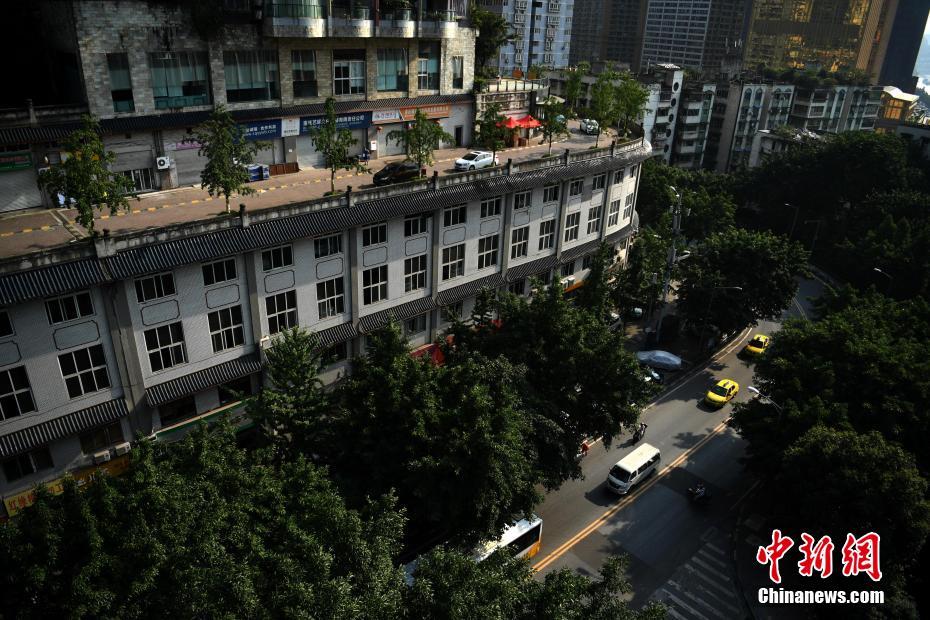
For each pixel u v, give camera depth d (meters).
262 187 43.72
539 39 140.00
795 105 122.12
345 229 38.44
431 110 55.72
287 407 29.28
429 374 29.89
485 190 44.78
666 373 57.28
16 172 36.44
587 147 62.62
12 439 29.45
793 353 40.66
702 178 96.25
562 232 54.06
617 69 115.06
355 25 47.00
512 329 36.47
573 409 35.19
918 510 29.28
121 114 38.91
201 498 22.22
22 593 19.00
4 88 42.03
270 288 36.38
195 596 19.02
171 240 31.66
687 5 192.50
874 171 83.88
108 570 19.34
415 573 21.36
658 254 62.94
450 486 26.55
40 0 39.16
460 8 56.38
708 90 112.62
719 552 37.34
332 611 18.20
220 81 42.34
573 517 39.34
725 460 45.50
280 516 23.38
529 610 20.86
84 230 34.75
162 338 33.19
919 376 36.34
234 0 42.41
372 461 28.11
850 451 31.06
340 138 41.91
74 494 21.11
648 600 34.00
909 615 29.62
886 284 69.12
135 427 33.19
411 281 44.03
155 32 38.84
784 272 57.69
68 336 30.00
